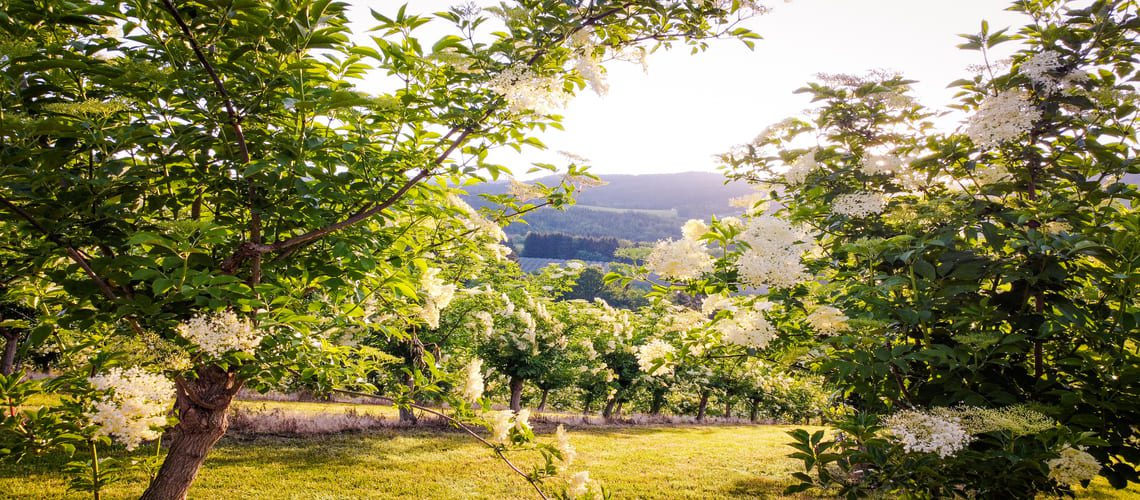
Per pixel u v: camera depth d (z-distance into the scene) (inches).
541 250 3959.2
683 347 162.6
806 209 145.9
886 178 146.9
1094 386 110.8
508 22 108.5
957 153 134.3
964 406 105.2
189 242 88.9
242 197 114.3
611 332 713.6
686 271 139.6
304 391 137.3
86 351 116.7
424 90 114.7
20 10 87.9
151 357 99.7
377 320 165.3
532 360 592.4
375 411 599.5
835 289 132.4
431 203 139.2
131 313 99.6
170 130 107.0
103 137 91.6
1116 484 106.9
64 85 99.0
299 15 86.7
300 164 102.4
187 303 108.4
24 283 122.1
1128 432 105.7
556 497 133.4
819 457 103.0
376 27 102.2
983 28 131.0
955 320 119.5
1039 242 113.1
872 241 122.5
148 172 100.7
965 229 124.6
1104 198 125.7
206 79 100.2
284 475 329.1
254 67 93.9
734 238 138.8
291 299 116.7
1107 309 118.6
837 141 157.9
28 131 85.0
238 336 99.0
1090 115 127.4
